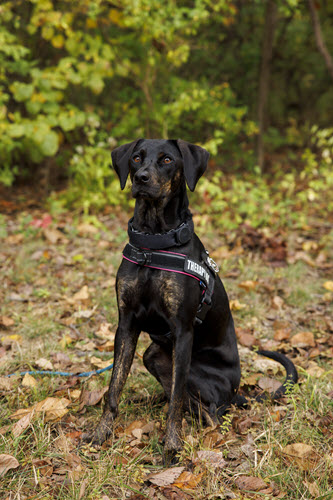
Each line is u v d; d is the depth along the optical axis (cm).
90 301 439
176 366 246
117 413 257
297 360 354
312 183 727
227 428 256
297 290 471
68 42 666
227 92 813
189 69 1051
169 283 246
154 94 773
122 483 220
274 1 849
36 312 414
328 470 229
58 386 307
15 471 225
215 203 661
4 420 265
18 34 771
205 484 222
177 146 260
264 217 647
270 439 253
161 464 240
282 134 1342
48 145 645
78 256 528
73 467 228
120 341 258
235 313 431
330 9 1205
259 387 320
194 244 266
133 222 263
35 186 869
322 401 290
